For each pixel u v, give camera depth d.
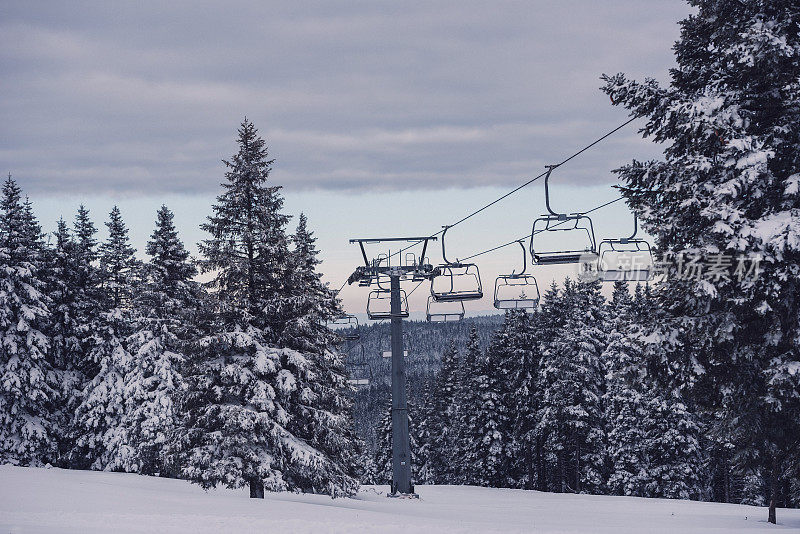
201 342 30.45
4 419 48.38
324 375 35.97
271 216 32.16
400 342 41.34
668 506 41.47
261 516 21.05
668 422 60.78
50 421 52.12
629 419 62.28
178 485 40.53
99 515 18.30
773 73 20.62
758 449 24.47
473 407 73.19
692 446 59.59
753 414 21.81
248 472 29.36
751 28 19.94
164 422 45.94
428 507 35.53
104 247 57.00
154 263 50.19
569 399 63.31
